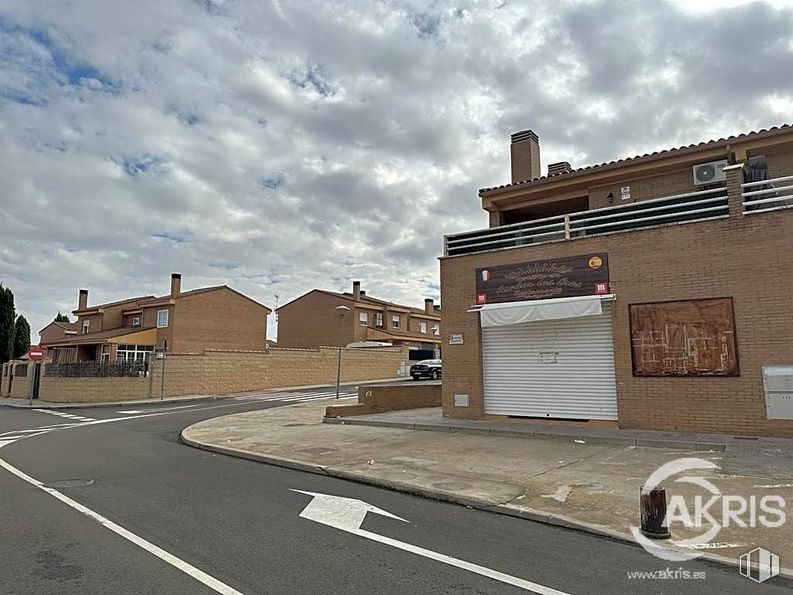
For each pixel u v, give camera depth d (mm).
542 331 14141
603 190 15812
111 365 27594
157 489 8062
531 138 19688
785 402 10703
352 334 50656
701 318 11719
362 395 17891
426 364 39562
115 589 4336
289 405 23438
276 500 7352
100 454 11555
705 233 11828
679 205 12422
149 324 43188
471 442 11711
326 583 4469
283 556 5113
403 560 5020
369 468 9180
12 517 6480
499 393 14695
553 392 13836
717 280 11617
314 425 15750
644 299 12430
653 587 4418
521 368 14391
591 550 5316
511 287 14352
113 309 46281
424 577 4605
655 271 12352
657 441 10680
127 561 4969
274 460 10320
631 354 12477
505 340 14719
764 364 10992
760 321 11102
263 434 13992
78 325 50219
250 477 9016
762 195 13016
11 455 11469
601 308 12938
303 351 37094
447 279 15602
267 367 34406
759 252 11227
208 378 30812
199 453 11727
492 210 17672
